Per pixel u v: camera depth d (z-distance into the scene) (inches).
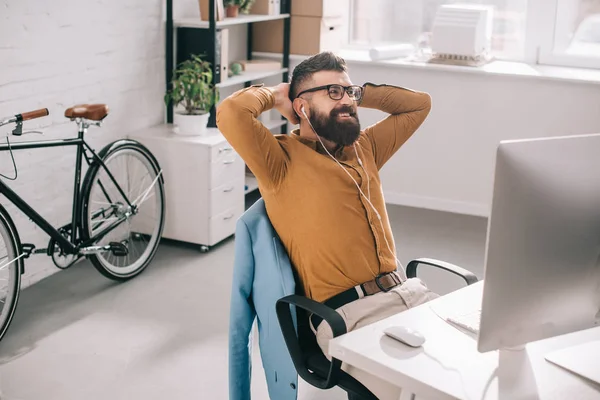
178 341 126.4
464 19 191.5
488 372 61.9
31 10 138.4
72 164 153.6
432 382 60.1
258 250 86.4
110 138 163.0
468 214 199.9
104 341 126.0
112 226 147.3
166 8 173.8
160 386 112.7
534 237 59.4
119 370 117.0
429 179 202.5
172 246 168.7
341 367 78.7
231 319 88.9
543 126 189.2
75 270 154.9
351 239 84.7
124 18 162.1
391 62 196.2
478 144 195.8
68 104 150.5
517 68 192.4
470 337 67.6
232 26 200.1
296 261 86.4
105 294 143.9
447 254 169.3
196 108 169.0
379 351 64.7
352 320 80.8
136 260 160.6
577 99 184.7
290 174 85.7
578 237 61.7
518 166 57.4
